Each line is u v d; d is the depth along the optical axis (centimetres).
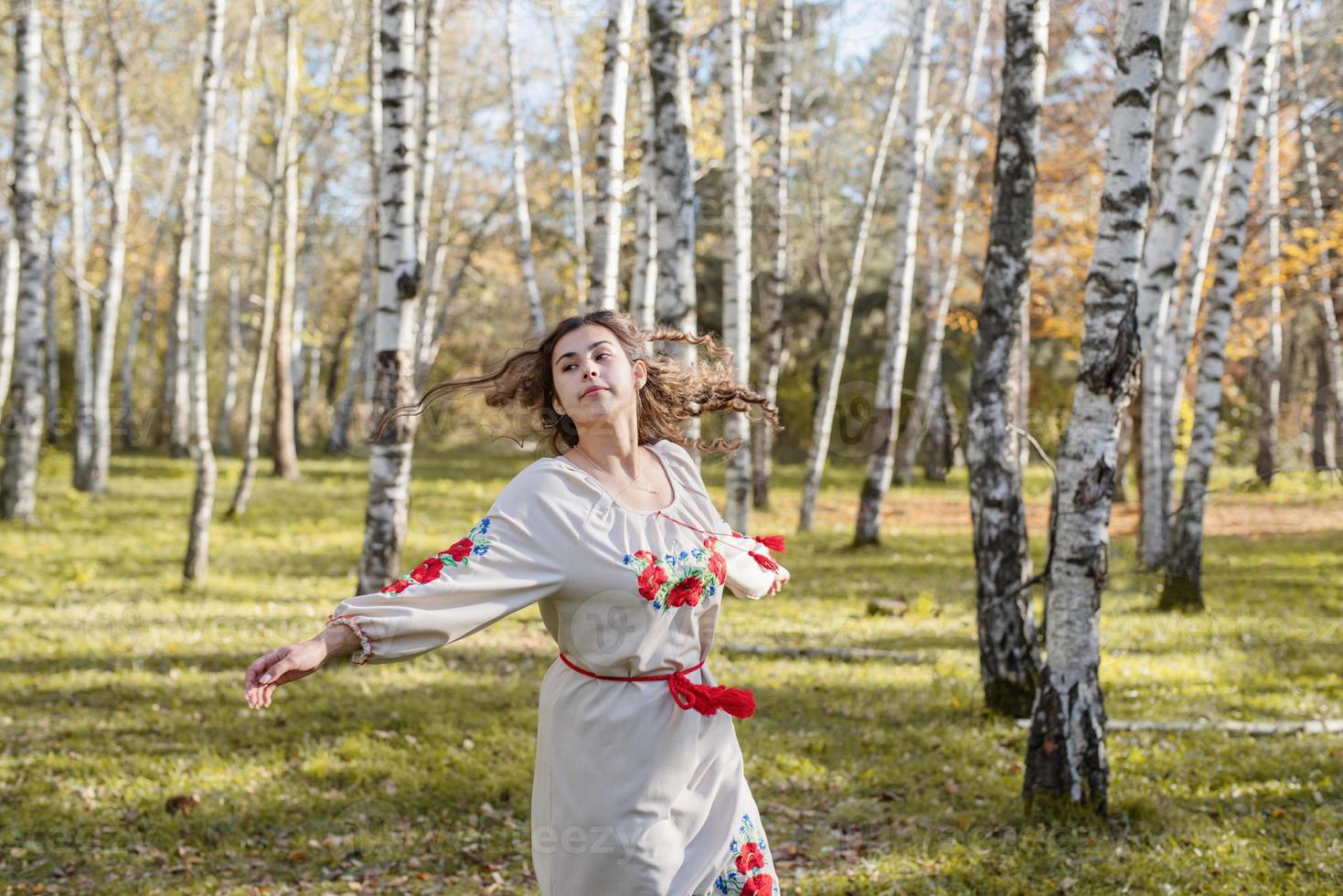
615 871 276
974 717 679
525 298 3281
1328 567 1420
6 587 1102
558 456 297
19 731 630
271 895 430
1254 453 3019
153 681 742
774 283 1823
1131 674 810
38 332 1577
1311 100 1595
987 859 455
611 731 280
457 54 2494
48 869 451
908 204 1545
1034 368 3064
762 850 294
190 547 1109
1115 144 498
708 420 1908
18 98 1538
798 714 684
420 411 323
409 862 462
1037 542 1642
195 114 2384
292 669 249
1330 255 1998
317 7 1886
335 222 2808
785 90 1778
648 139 1185
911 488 2439
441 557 272
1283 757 596
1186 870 438
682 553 288
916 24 1543
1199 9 1620
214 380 3709
